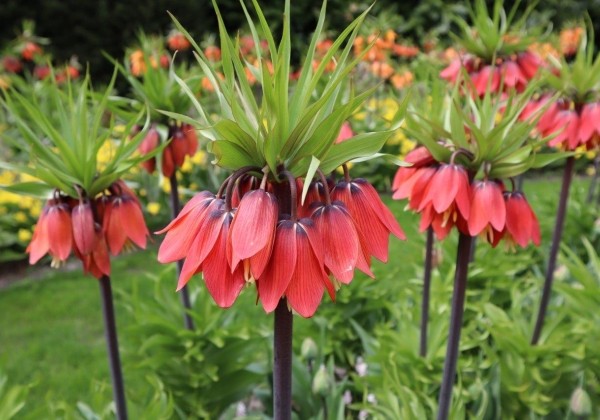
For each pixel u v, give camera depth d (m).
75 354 4.27
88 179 1.86
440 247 3.50
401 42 12.38
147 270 5.83
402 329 3.00
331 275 1.26
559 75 2.83
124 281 5.52
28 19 12.48
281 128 1.18
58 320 4.86
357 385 2.91
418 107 2.32
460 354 3.01
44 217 1.88
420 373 2.82
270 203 1.15
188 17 13.54
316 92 2.71
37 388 3.82
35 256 1.88
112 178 1.89
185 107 2.78
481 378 2.88
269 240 1.13
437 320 2.93
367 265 1.24
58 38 12.73
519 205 1.85
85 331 4.66
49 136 1.81
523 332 2.91
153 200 6.59
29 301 5.23
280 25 14.16
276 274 1.15
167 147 2.78
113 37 13.09
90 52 12.94
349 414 2.88
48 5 12.41
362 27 9.15
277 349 1.36
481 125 1.93
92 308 5.07
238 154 1.21
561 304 3.37
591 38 2.52
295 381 2.82
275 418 1.40
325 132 1.19
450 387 2.06
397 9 14.91
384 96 8.98
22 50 10.13
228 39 1.23
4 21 12.42
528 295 3.58
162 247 1.26
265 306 1.14
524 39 3.04
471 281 3.43
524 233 1.85
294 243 1.15
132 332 3.01
